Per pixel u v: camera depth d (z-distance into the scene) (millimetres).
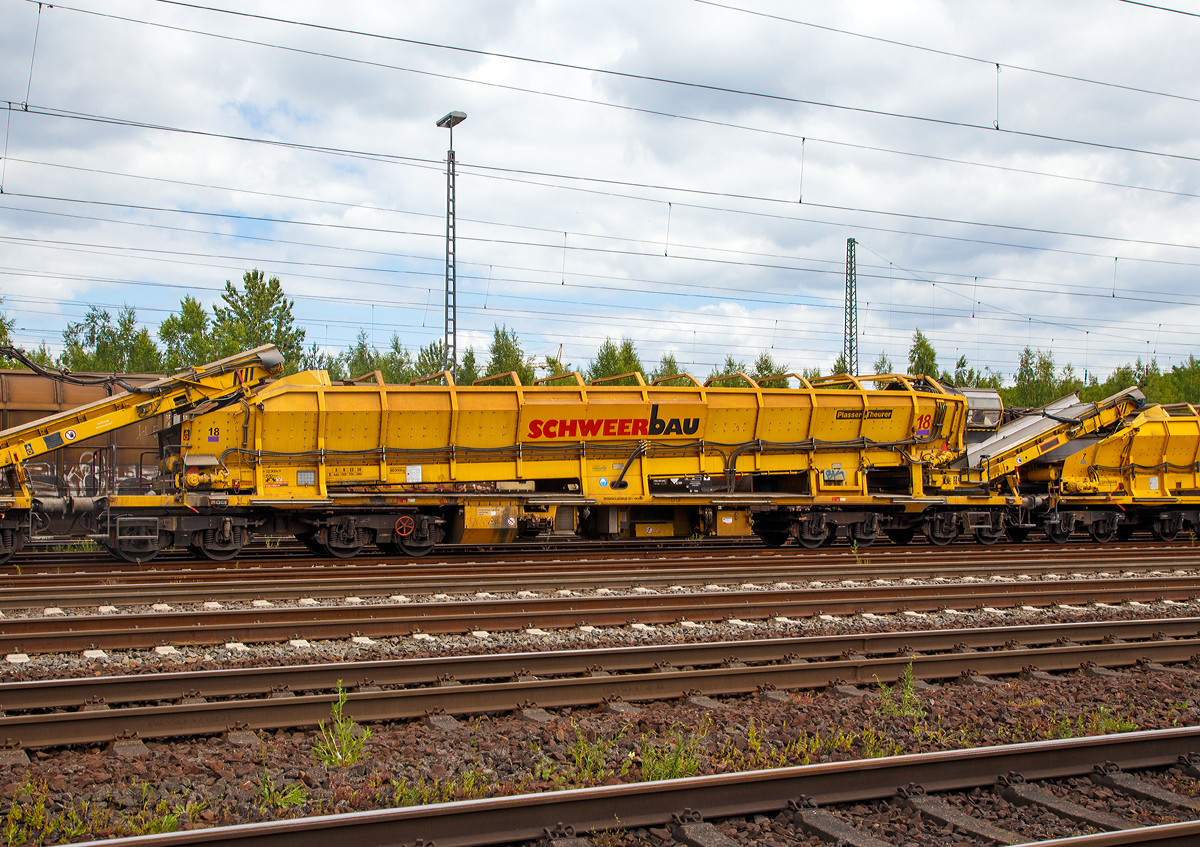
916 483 19750
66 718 5871
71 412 13977
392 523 15891
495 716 6852
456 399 16453
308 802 5102
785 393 18875
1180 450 23422
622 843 4688
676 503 17875
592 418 17422
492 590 11820
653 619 10102
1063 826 5000
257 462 15164
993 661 8383
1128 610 11328
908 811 5160
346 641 8906
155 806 5066
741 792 5078
